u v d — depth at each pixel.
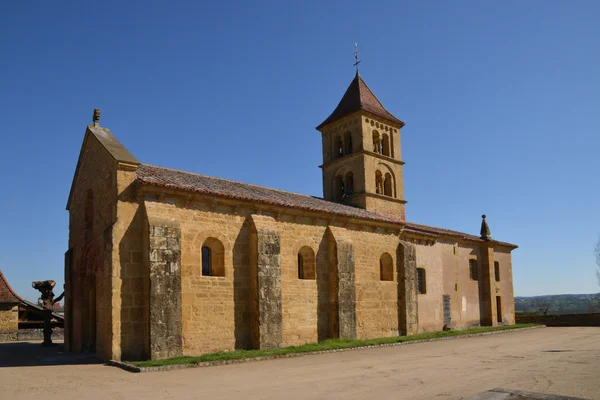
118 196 18.69
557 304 157.38
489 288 40.12
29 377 14.67
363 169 33.53
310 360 18.39
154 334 17.83
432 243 34.88
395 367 16.50
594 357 18.95
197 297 19.84
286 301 23.23
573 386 12.69
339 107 36.72
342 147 36.41
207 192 20.47
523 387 12.65
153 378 14.25
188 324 19.38
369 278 28.05
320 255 25.45
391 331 28.81
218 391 12.30
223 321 20.59
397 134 36.84
